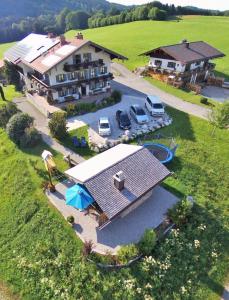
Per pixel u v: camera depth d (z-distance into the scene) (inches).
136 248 785.6
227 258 815.7
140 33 3875.5
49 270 785.6
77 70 1636.3
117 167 877.8
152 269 759.1
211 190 1031.6
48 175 1090.7
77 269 771.4
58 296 733.9
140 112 1498.5
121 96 1804.9
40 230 888.3
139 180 880.9
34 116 1596.9
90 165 937.5
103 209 783.1
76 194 818.8
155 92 1930.4
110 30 4480.8
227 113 1249.4
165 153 1194.6
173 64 2090.3
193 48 2213.3
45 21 6943.9
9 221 948.0
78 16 6245.1
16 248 863.1
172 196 993.5
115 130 1413.6
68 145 1296.8
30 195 1015.0
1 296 761.6
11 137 1334.9
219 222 905.5
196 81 2209.6
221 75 2352.4
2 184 1109.7
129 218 902.4
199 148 1275.8
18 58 1953.7
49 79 1600.6
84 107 1598.2
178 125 1481.3
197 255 804.0
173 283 741.3
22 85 2116.1
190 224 878.4
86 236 844.0
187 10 5787.4
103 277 748.6
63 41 1743.4
